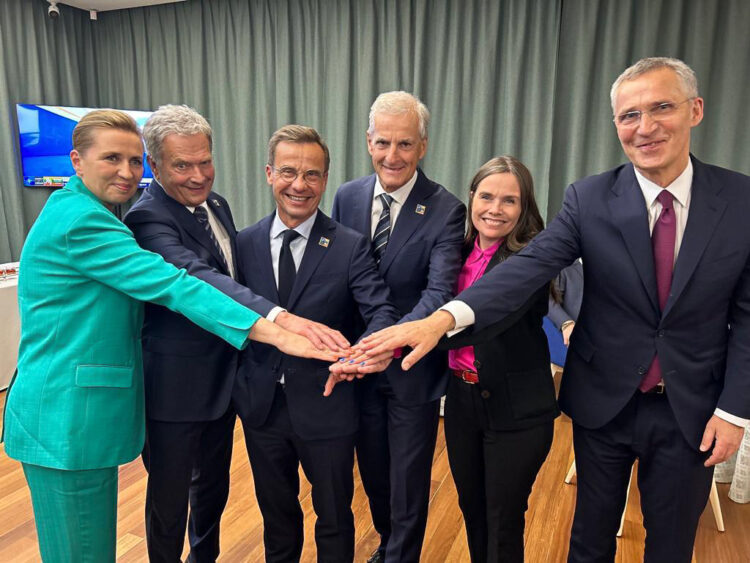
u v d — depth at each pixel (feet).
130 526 7.63
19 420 4.38
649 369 4.34
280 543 5.71
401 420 5.62
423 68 14.46
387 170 5.46
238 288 4.74
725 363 4.25
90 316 4.36
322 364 5.08
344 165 15.70
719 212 4.04
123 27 18.02
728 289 4.08
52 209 4.33
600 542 4.87
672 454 4.38
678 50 12.30
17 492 8.44
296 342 4.43
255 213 17.33
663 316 4.18
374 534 7.53
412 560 5.79
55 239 4.25
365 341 4.46
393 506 5.76
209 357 5.14
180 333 5.04
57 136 16.78
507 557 5.18
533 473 5.06
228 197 17.56
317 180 4.88
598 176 4.66
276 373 5.08
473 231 5.45
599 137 13.23
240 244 5.42
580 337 4.75
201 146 4.84
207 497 6.06
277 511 5.58
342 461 5.21
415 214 5.64
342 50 15.16
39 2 16.63
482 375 4.80
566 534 7.54
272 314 4.66
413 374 5.52
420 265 5.59
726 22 11.87
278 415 5.20
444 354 5.69
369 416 5.95
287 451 5.39
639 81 3.96
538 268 4.60
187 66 17.47
